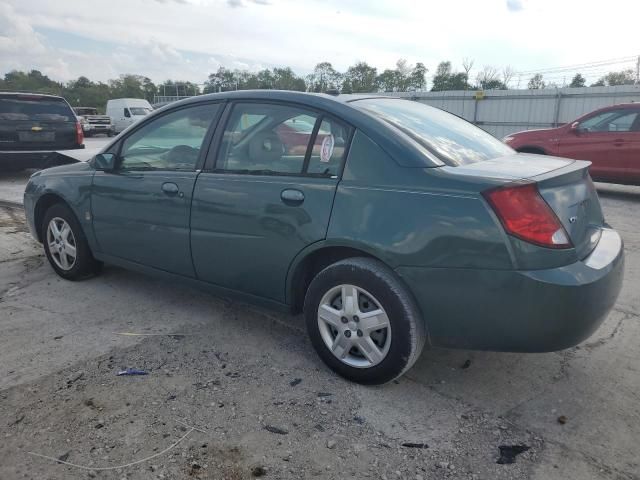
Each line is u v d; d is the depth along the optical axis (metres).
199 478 2.29
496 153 3.39
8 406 2.78
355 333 2.95
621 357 3.38
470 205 2.58
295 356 3.37
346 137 3.02
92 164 4.16
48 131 10.62
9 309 4.08
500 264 2.52
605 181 9.62
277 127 3.31
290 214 3.08
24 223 6.87
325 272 3.01
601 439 2.57
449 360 3.33
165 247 3.82
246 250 3.33
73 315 3.97
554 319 2.52
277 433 2.59
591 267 2.63
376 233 2.78
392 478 2.31
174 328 3.76
